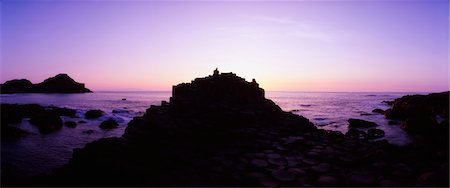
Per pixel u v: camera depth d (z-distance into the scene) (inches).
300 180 283.3
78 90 6127.0
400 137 671.1
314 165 323.9
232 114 468.1
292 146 390.6
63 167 411.8
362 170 305.6
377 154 346.0
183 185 289.4
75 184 345.7
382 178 281.1
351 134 701.9
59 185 351.9
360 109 1957.4
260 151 379.6
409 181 269.9
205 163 341.7
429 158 328.8
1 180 448.8
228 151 376.8
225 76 570.9
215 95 542.3
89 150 401.7
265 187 270.2
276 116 546.6
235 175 301.3
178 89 569.3
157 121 446.9
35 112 1328.7
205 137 423.5
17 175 482.9
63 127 1053.2
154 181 308.3
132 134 440.1
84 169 369.7
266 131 454.0
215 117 464.1
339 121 1163.9
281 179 283.4
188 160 352.8
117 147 397.1
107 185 324.8
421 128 729.0
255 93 583.2
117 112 1652.3
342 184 272.8
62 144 761.6
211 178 301.6
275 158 346.0
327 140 430.6
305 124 547.5
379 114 1455.5
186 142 409.7
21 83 5438.0
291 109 1943.9
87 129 1027.3
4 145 723.4
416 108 1132.5
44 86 5551.2
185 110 489.1
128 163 357.7
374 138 661.9
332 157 342.6
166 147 398.9
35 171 512.1
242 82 577.3
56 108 1531.7
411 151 362.9
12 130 843.4
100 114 1393.9
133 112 1695.4
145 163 359.6
